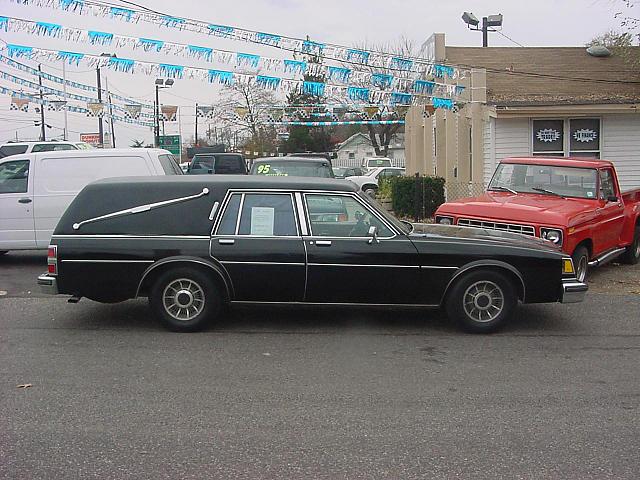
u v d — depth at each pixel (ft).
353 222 25.12
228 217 25.12
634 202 40.75
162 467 14.35
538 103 59.36
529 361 22.06
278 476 13.98
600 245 34.94
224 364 21.49
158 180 25.76
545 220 31.40
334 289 24.90
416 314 28.12
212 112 92.68
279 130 177.88
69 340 24.14
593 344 24.11
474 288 25.14
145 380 19.95
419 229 26.71
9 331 25.29
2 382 19.72
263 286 24.90
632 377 20.56
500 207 33.04
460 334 25.23
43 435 15.98
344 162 210.18
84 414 17.30
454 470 14.26
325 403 18.16
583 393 19.10
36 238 39.29
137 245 24.76
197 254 24.71
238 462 14.61
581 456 14.99
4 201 39.06
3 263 41.34
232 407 17.84
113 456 14.87
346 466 14.43
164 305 25.03
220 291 25.17
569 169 36.42
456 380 20.13
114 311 28.35
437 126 74.54
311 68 45.62
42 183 39.14
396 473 14.11
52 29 40.42
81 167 39.22
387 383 19.81
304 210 25.12
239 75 44.11
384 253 24.73
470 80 62.18
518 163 37.86
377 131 197.06
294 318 27.25
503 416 17.31
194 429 16.38
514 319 27.58
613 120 61.21
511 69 71.36
